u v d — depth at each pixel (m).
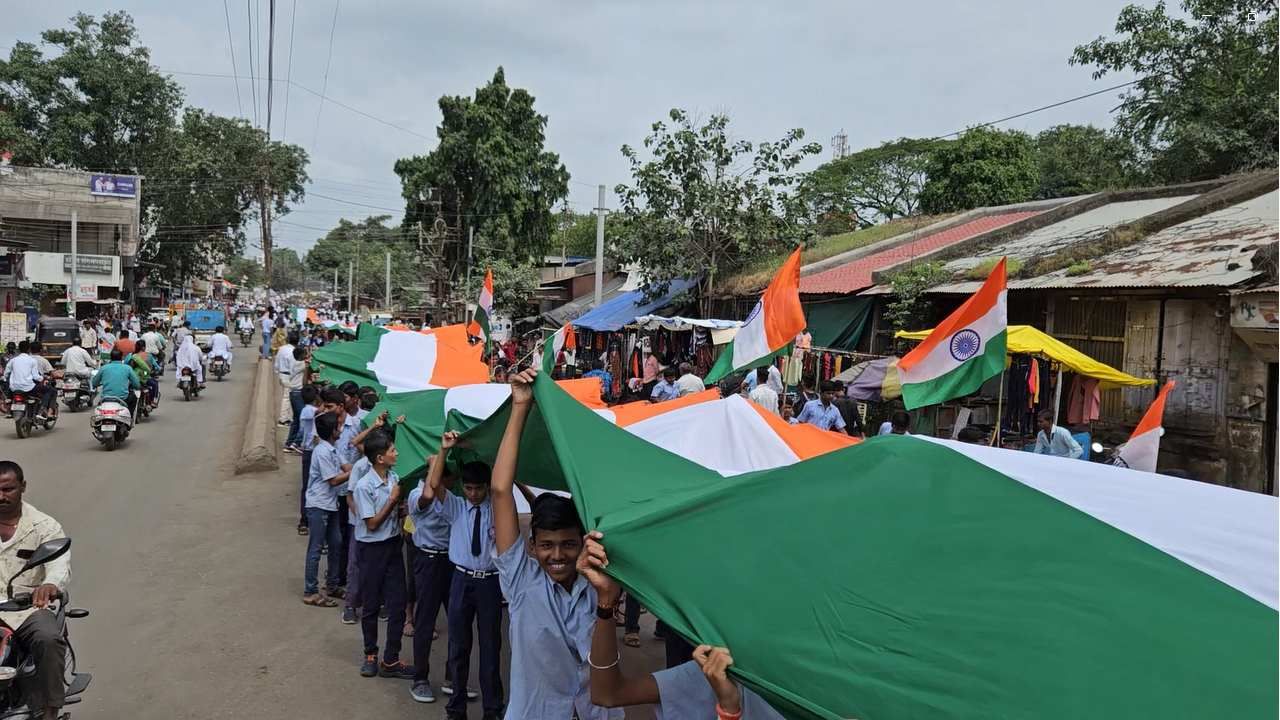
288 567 8.35
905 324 14.59
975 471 3.09
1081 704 2.42
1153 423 7.88
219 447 15.03
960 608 2.71
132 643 6.32
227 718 5.22
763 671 2.74
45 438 15.24
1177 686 2.40
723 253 21.56
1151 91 19.86
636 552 3.05
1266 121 18.00
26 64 41.12
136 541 9.02
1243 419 10.25
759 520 3.07
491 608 5.13
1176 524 2.83
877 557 2.89
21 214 38.69
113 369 14.75
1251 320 9.45
